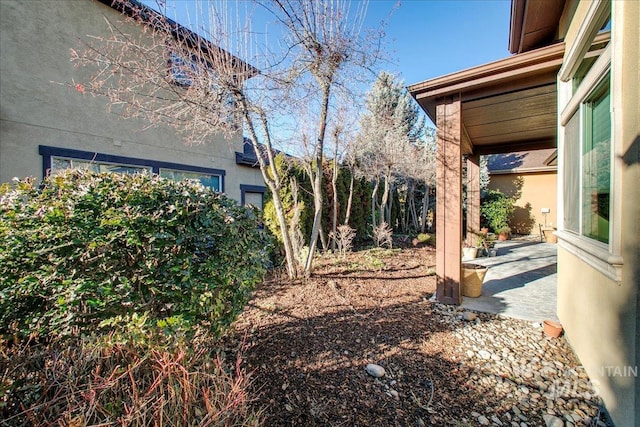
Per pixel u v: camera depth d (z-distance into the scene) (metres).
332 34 4.29
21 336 2.06
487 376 2.50
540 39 4.79
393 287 4.95
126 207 2.23
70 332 2.12
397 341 3.05
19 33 4.93
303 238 6.48
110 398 1.58
